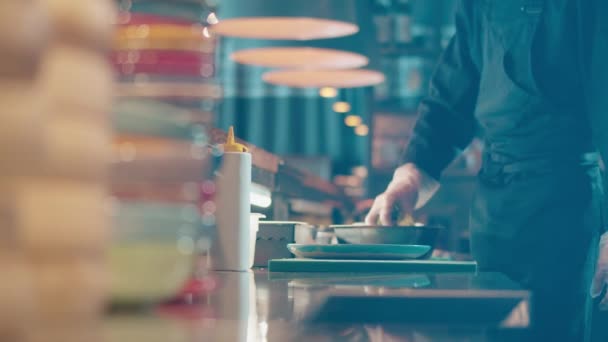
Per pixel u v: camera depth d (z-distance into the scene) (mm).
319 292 1179
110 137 451
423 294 1147
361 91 9031
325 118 9117
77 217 370
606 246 3289
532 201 3504
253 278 1488
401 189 3590
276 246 2123
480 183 3664
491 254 3596
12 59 323
